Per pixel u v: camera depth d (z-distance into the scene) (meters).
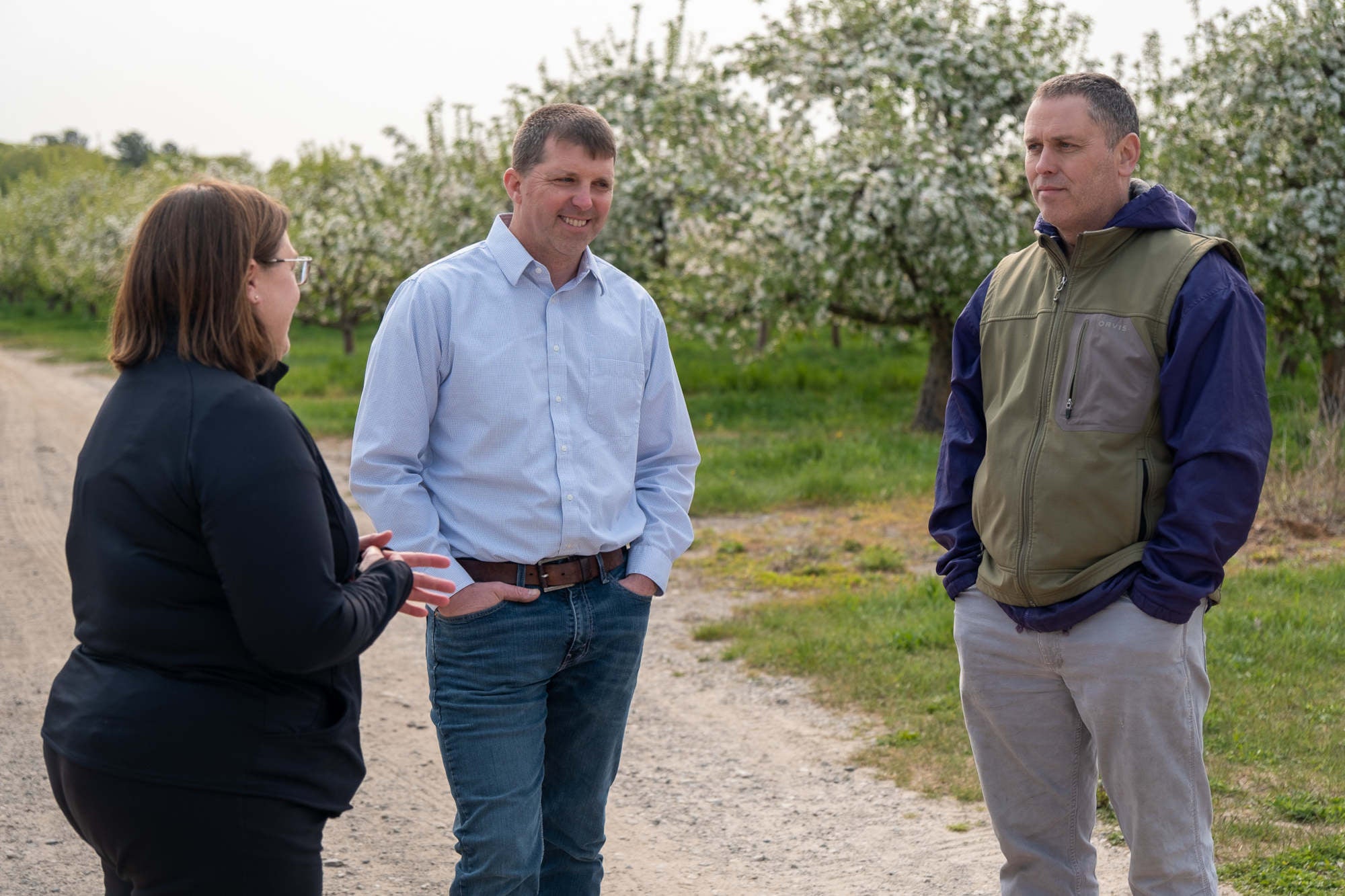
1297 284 12.41
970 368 2.55
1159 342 2.22
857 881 3.27
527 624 2.35
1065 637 2.30
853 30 13.95
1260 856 3.14
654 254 15.55
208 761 1.71
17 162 91.12
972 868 3.29
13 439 14.43
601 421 2.47
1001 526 2.37
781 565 7.39
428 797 3.98
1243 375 2.15
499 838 2.29
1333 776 3.63
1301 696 4.36
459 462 2.38
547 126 2.36
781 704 4.82
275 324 1.90
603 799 2.61
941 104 13.27
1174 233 2.26
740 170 14.89
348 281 25.39
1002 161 13.29
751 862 3.44
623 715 2.55
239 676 1.74
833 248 12.50
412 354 2.34
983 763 2.54
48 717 1.79
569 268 2.48
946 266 12.46
